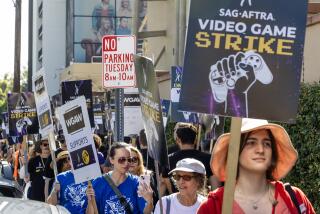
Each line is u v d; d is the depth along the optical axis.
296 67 4.62
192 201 6.96
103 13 65.88
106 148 16.89
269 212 4.61
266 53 4.63
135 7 17.77
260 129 4.70
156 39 25.89
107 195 7.88
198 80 4.66
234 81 4.64
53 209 5.88
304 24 4.61
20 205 5.97
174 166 8.99
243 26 4.65
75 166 8.09
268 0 4.63
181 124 9.29
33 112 15.35
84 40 66.00
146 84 6.51
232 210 4.54
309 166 9.81
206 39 4.66
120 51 11.52
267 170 4.83
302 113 10.09
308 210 4.71
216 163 4.82
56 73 75.88
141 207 7.87
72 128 8.16
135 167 8.89
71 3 66.12
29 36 33.12
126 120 12.96
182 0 18.48
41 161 13.23
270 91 4.63
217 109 4.65
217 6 4.65
